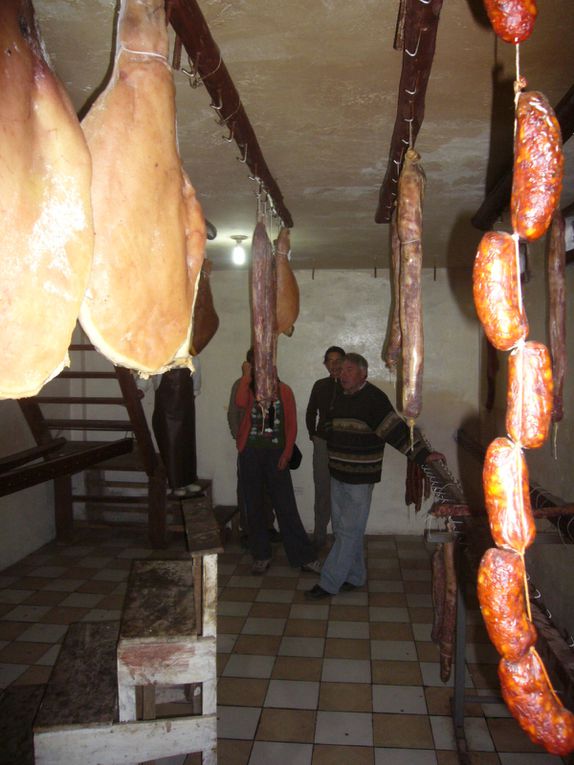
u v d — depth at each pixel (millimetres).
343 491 4348
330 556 4438
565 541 2461
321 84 1914
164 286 1225
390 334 2395
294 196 3227
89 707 2002
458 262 5434
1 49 906
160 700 2430
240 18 1542
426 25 1332
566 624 3229
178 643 1990
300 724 2920
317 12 1514
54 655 3604
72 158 986
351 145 2451
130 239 1156
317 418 5992
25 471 2963
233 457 6168
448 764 2643
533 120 1106
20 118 926
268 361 2598
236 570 5012
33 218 945
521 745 2771
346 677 3352
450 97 2033
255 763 2639
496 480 1177
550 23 1563
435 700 3123
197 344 3533
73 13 1527
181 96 2010
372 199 3279
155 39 1196
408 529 6000
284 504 4836
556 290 2139
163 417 5277
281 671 3412
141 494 6309
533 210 1100
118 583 4742
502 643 1186
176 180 1241
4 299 928
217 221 3898
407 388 1662
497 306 1141
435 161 2703
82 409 6262
